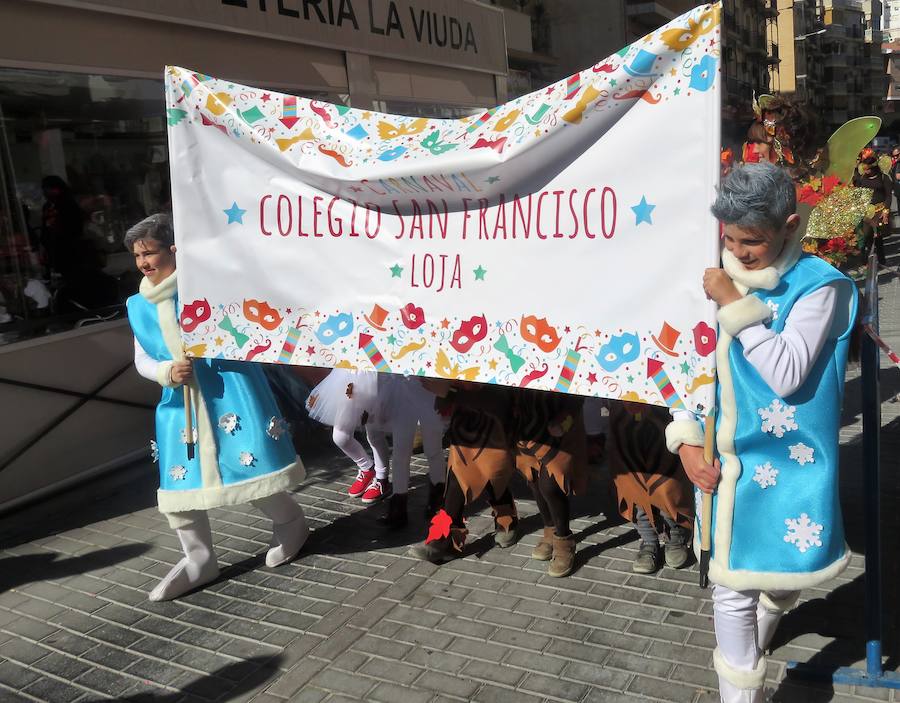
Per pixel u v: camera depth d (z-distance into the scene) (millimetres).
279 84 6867
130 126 5844
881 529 4035
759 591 2430
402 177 2920
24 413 5145
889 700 2746
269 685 3156
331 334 3301
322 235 3264
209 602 3826
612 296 2611
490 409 3787
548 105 2611
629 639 3256
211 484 3686
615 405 3621
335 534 4469
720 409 2395
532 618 3471
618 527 4281
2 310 5035
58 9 5164
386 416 4496
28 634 3654
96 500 5230
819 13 98188
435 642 3346
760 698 2527
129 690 3199
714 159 2352
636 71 2408
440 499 4504
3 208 5055
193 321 3570
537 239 2750
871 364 2619
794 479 2318
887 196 9719
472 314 2947
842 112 101125
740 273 2293
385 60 8336
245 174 3393
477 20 10094
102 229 5711
